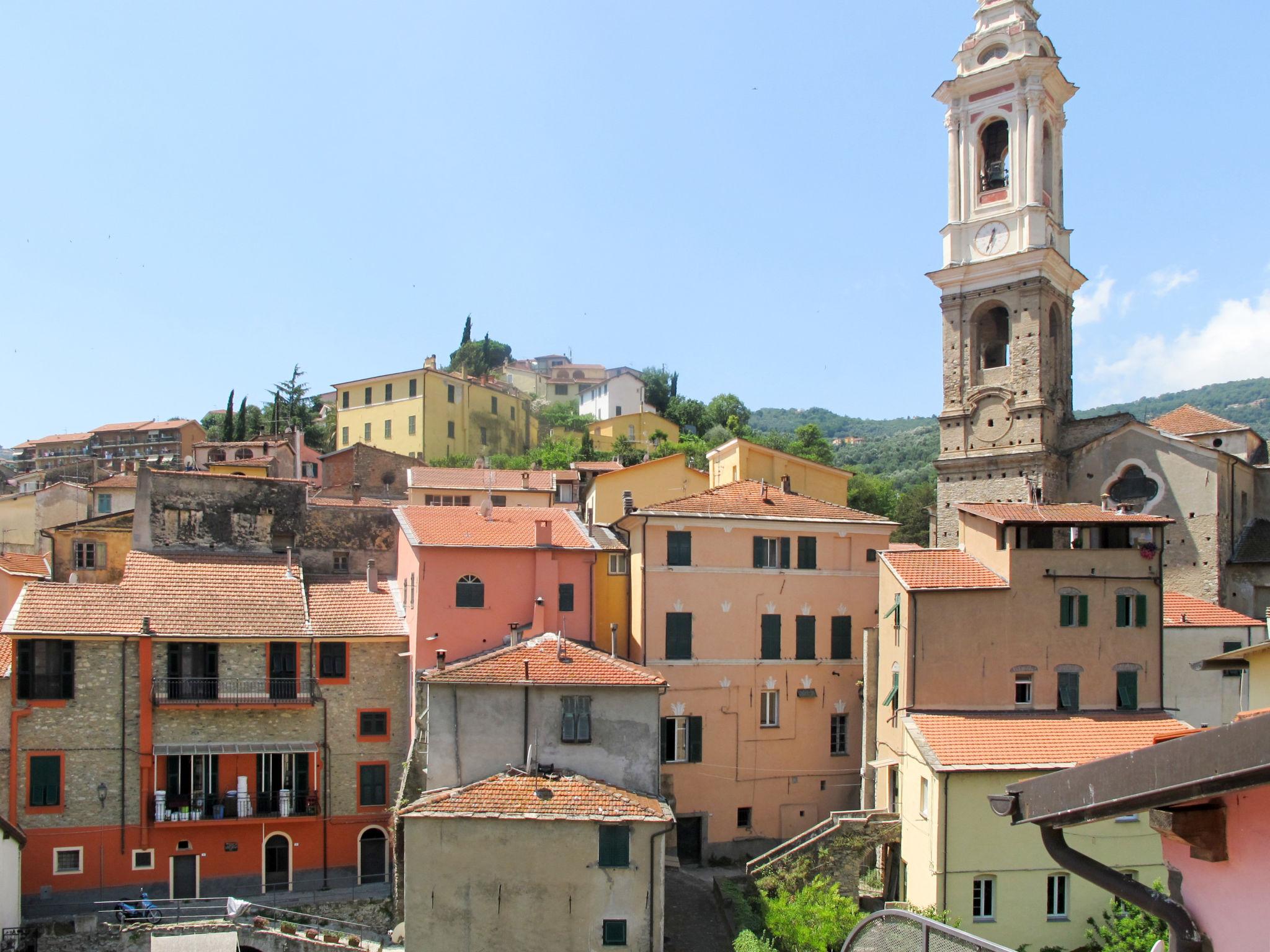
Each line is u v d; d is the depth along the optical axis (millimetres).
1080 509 47938
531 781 39031
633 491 78938
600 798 38156
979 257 70938
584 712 41062
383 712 49656
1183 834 9602
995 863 38625
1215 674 52750
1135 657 45406
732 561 53344
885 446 178250
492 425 125125
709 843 51000
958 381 71500
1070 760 40156
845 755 53531
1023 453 67625
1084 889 38531
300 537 58094
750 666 52781
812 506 56375
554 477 78688
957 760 39500
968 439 70938
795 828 52250
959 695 44469
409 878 36719
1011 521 45344
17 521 82688
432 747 40438
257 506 57125
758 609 53344
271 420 131375
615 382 151000
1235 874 9367
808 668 53531
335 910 44844
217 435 133125
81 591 48062
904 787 43594
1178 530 63594
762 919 40844
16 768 44438
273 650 48781
